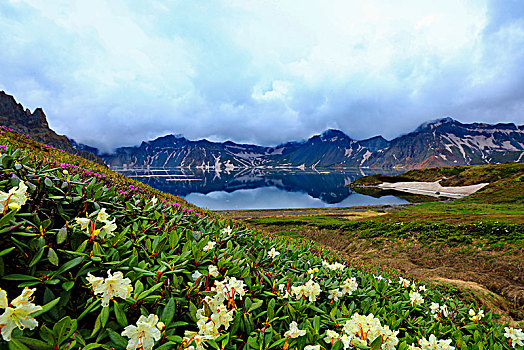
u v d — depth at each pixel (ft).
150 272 7.85
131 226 11.65
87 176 21.56
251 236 17.93
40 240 7.04
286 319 9.07
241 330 8.04
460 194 335.06
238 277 10.07
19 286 5.77
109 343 5.74
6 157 9.86
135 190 22.86
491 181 354.13
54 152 40.11
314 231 125.29
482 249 74.69
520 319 40.63
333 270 14.66
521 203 192.85
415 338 10.66
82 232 7.86
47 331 5.02
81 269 6.82
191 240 11.39
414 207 245.45
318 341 7.97
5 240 6.49
